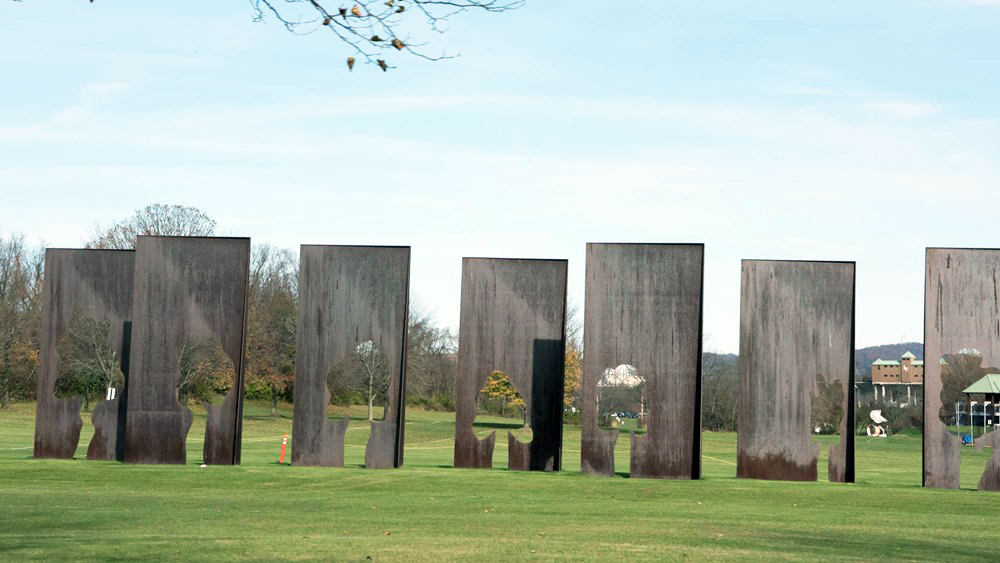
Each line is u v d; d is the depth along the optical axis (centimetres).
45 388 2819
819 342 2619
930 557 1380
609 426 6944
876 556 1374
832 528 1742
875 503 2200
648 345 2658
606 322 2680
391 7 864
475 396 2738
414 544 1412
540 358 2719
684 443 2625
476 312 2748
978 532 1725
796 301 2630
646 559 1298
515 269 2741
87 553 1275
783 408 2612
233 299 2758
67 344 6322
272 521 1716
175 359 2756
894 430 7325
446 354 8888
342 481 2427
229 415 2747
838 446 2603
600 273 2694
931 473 2534
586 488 2378
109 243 6875
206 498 2097
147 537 1458
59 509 1847
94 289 2828
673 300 2659
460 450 2745
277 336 7488
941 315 2561
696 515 1920
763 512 2002
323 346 2742
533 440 2716
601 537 1538
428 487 2347
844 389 2602
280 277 8288
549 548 1391
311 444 2733
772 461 2606
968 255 2562
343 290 2741
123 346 2816
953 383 7956
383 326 2727
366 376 7075
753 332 2634
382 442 2716
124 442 2781
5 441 3922
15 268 7550
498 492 2284
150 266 2777
